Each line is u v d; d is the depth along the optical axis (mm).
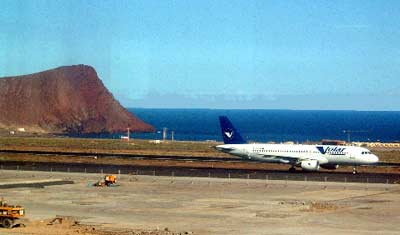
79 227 155125
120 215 175125
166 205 193750
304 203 199250
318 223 164750
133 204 195375
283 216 175125
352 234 150500
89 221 165000
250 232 151375
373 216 176375
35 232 147125
